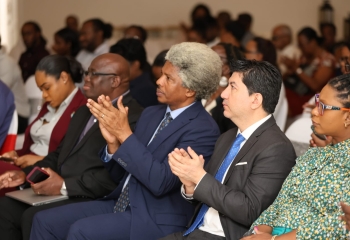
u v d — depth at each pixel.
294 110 5.64
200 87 2.84
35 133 3.93
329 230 2.08
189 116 2.87
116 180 3.11
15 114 3.84
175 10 9.94
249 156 2.43
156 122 3.01
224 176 2.53
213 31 6.94
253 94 2.44
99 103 2.71
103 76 3.31
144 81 4.60
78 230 2.71
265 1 10.09
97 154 3.28
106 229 2.73
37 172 3.17
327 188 2.15
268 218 2.28
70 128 3.46
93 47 6.25
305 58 6.79
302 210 2.21
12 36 8.16
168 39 9.73
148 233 2.74
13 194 3.22
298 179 2.25
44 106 3.98
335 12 10.02
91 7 9.83
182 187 2.64
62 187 3.18
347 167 2.14
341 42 5.65
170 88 2.84
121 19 9.92
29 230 3.07
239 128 2.56
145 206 2.80
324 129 2.20
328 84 2.19
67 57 3.85
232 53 3.82
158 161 2.76
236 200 2.34
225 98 2.50
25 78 6.75
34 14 9.54
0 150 3.80
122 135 2.75
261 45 4.57
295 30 10.13
